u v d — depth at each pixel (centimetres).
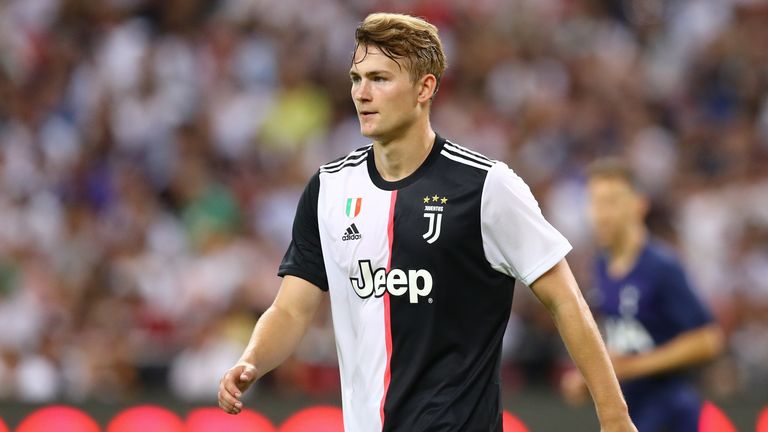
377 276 1273
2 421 2258
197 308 3189
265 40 4381
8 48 4128
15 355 2805
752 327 3506
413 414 1257
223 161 3941
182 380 2920
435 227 1252
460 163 1273
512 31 4647
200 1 4447
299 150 4038
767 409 2391
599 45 4719
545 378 3123
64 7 4331
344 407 1309
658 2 4925
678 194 4122
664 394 2095
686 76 4678
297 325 1348
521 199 1252
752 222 3966
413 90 1266
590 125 4375
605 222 2144
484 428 1260
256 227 3666
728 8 4891
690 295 2100
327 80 4369
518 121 4344
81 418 2291
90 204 3744
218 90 4184
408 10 4581
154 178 3834
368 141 4162
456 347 1265
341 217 1299
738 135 4450
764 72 4681
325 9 4531
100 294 3300
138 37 4231
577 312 1240
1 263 3269
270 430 2345
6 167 3781
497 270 1272
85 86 4106
